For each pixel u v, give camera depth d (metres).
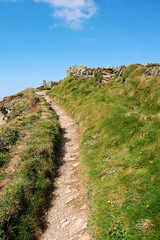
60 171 9.30
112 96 14.06
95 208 5.66
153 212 4.44
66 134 14.16
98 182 6.90
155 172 5.66
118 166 7.04
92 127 11.70
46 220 6.14
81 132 12.57
